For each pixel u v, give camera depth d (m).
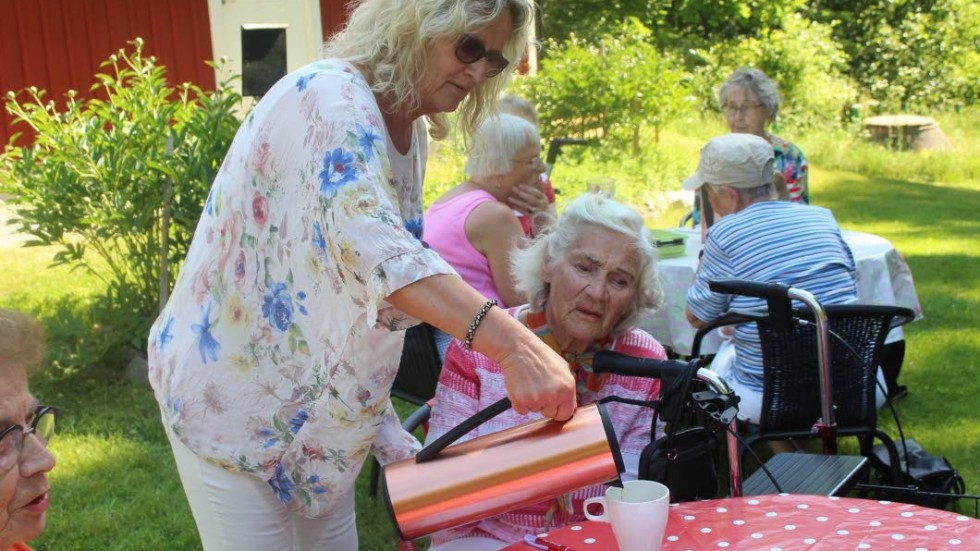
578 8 18.56
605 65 11.51
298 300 1.90
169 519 3.80
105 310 5.27
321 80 1.82
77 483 4.09
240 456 2.01
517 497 1.73
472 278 3.64
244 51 5.29
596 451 1.73
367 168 1.74
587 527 1.98
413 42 1.86
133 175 5.14
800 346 3.24
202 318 2.00
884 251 4.55
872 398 3.35
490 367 2.44
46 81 9.76
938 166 13.40
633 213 2.49
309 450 2.02
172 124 5.48
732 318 3.12
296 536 2.33
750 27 19.14
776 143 5.43
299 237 1.84
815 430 3.31
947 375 5.33
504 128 3.81
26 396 1.64
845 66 18.27
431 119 2.18
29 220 5.26
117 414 4.80
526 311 2.56
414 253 1.69
